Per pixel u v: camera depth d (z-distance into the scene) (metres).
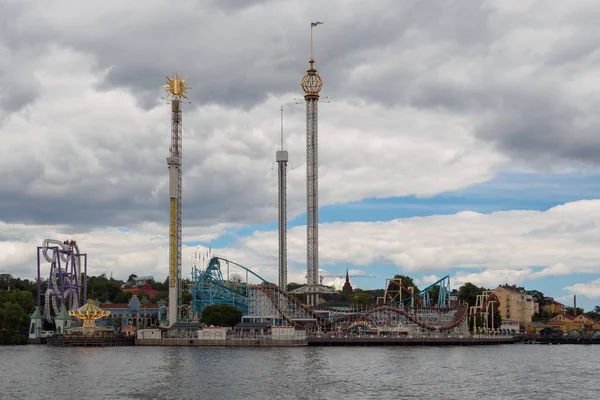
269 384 151.12
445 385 151.50
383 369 180.38
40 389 145.38
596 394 142.00
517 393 142.25
